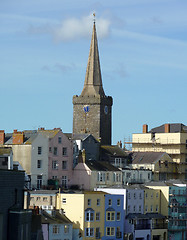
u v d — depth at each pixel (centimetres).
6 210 18075
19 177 19050
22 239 18438
